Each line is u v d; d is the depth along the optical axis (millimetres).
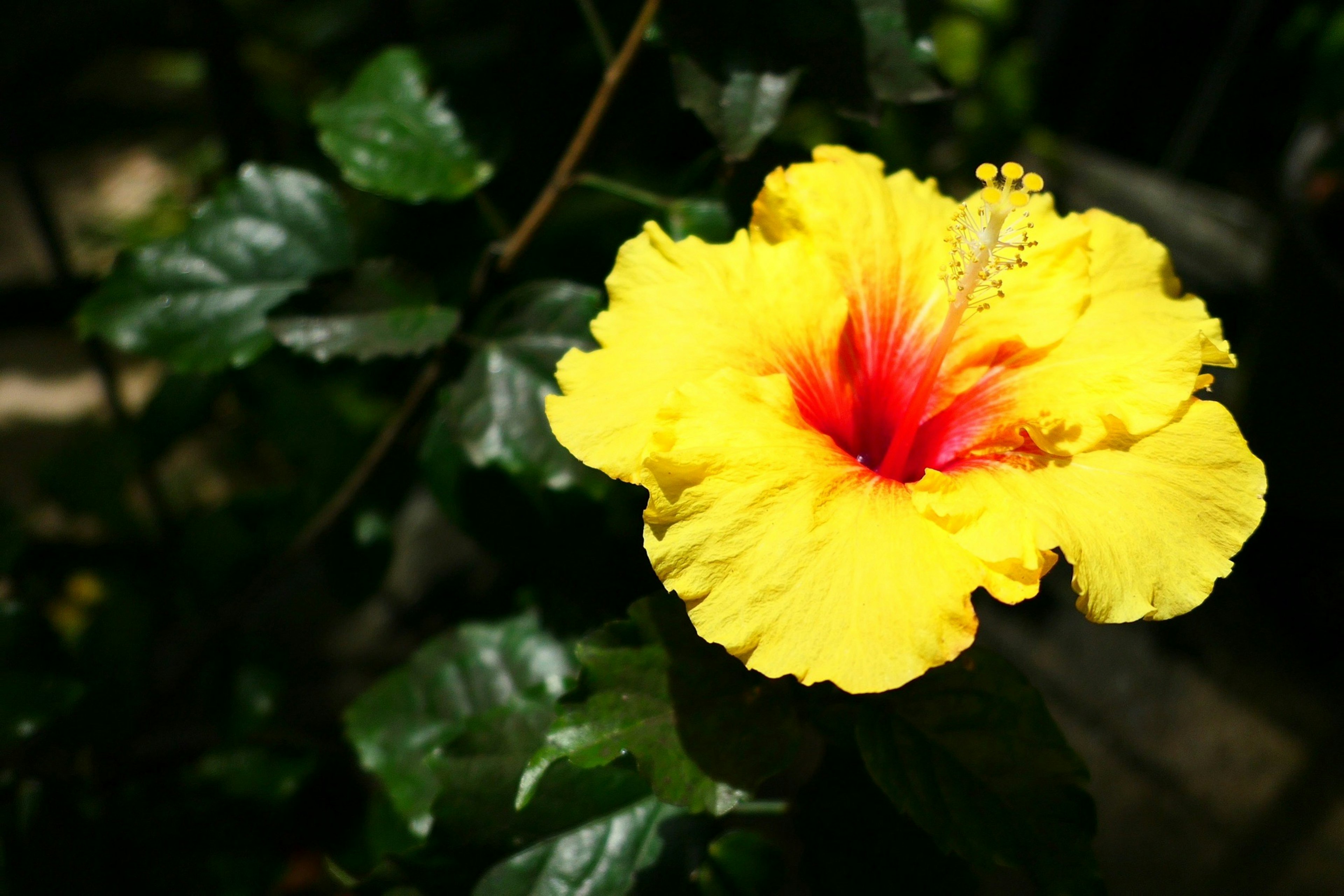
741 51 763
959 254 741
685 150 853
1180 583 716
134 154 1314
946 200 770
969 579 709
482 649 806
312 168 919
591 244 839
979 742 732
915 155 913
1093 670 962
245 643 872
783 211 745
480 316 792
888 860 745
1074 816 729
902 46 767
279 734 877
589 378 726
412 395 807
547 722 757
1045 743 732
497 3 889
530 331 778
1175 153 1180
